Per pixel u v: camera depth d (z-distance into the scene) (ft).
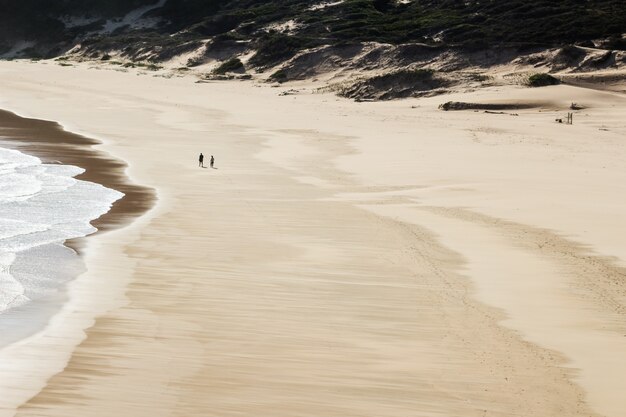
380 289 97.60
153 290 96.43
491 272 105.19
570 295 95.40
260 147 228.43
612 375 71.82
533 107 334.24
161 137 249.96
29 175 179.73
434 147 228.63
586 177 180.96
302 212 142.20
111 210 143.95
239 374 71.41
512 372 72.33
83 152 216.95
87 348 77.00
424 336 81.46
